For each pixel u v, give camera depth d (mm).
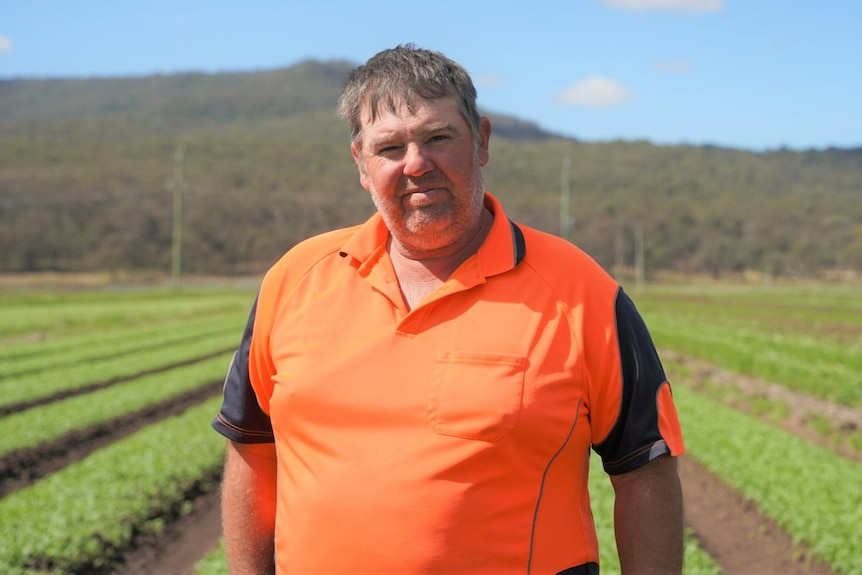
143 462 10633
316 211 106688
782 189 169000
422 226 2658
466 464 2492
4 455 11289
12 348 25188
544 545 2568
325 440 2625
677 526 2629
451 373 2543
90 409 14406
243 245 97375
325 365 2658
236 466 3002
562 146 195625
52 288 63969
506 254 2662
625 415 2619
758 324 40031
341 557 2555
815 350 25797
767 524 9086
